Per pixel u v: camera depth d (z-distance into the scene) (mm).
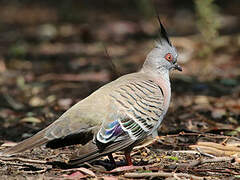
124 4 31391
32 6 31172
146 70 9562
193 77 16484
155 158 9336
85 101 8445
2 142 10477
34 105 13805
